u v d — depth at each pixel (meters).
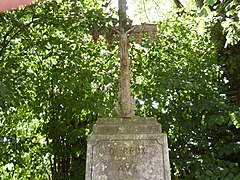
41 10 7.39
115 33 4.72
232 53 7.59
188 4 9.13
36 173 8.82
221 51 7.84
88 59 7.52
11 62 6.78
